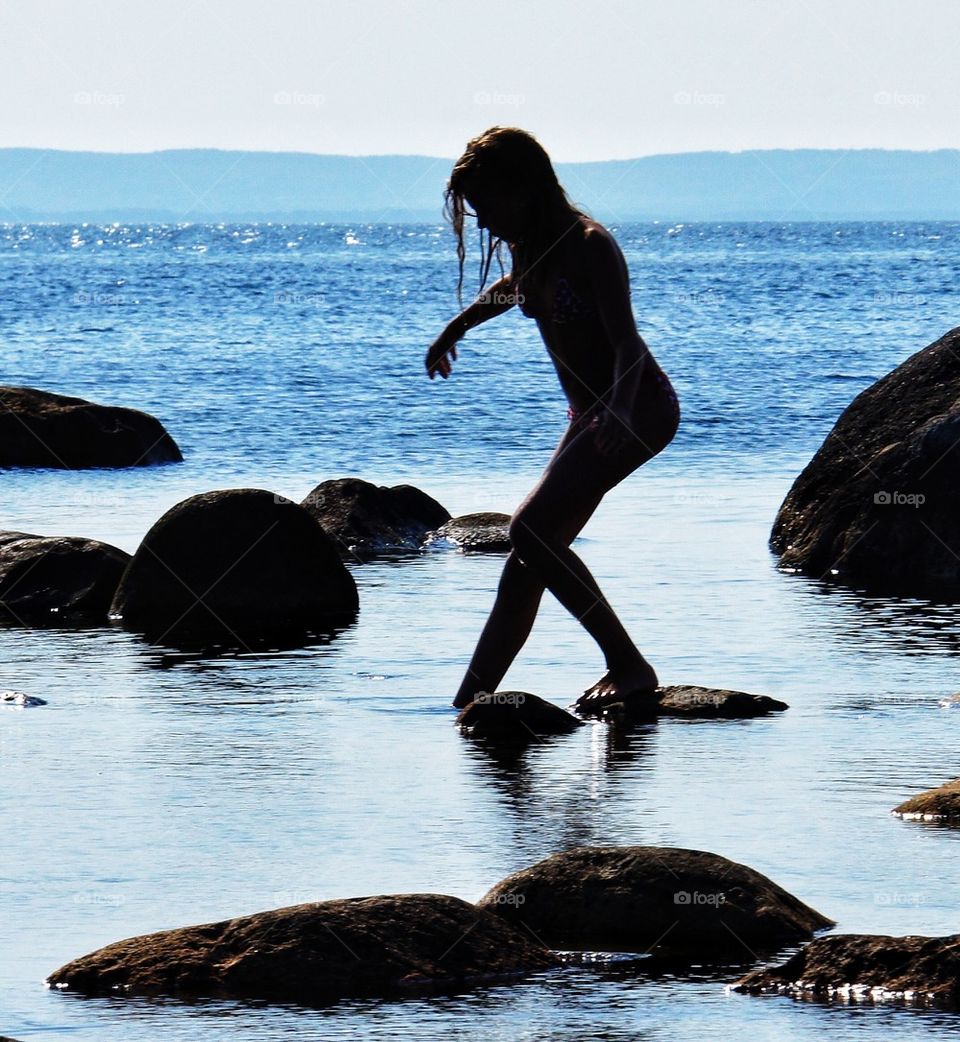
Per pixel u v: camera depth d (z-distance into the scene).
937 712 12.10
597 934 7.62
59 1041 6.44
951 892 8.06
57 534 21.58
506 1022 6.61
